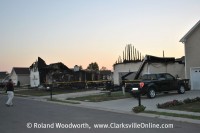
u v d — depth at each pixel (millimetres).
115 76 35344
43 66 52406
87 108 17859
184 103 17281
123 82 26391
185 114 13445
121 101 20812
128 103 19328
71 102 22125
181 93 24250
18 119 13734
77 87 41375
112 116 13930
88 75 47969
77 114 14906
